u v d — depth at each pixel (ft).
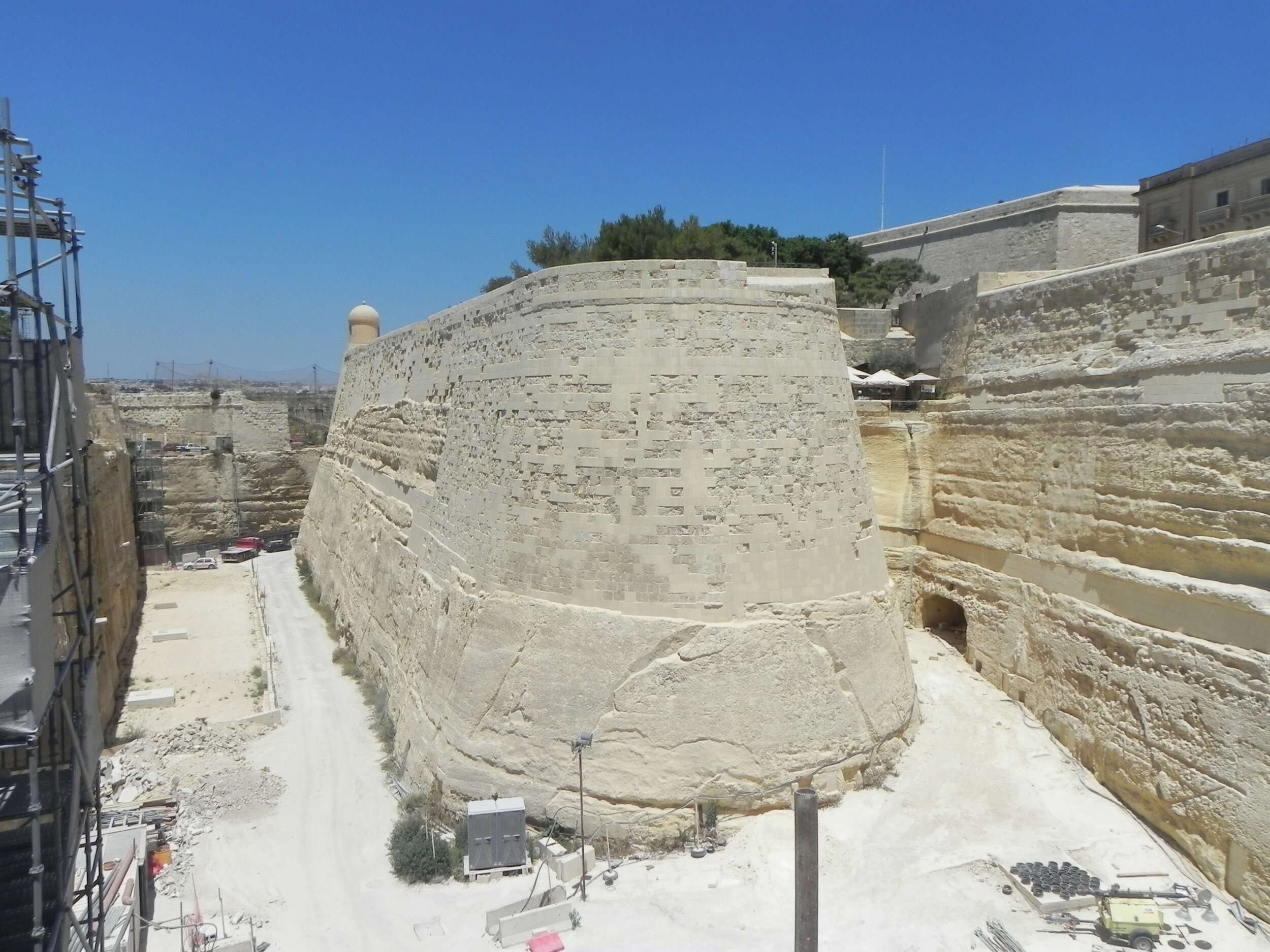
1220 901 41.83
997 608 65.62
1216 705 43.60
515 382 56.90
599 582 50.90
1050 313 61.57
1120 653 51.13
